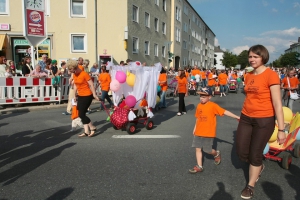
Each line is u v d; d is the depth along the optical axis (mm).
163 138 6309
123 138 6289
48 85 10641
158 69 7520
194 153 5195
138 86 7098
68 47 20078
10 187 3703
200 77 21516
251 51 3365
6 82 9672
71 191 3596
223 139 6277
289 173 4289
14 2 18891
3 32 18938
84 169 4355
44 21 11523
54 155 5039
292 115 5328
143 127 7535
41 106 10352
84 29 20219
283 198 3461
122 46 21188
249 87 3455
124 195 3496
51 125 7590
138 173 4207
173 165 4562
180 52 38344
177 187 3740
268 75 3314
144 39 25094
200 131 4188
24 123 7824
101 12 20547
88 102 6258
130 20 21953
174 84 16641
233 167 4504
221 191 3639
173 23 33656
